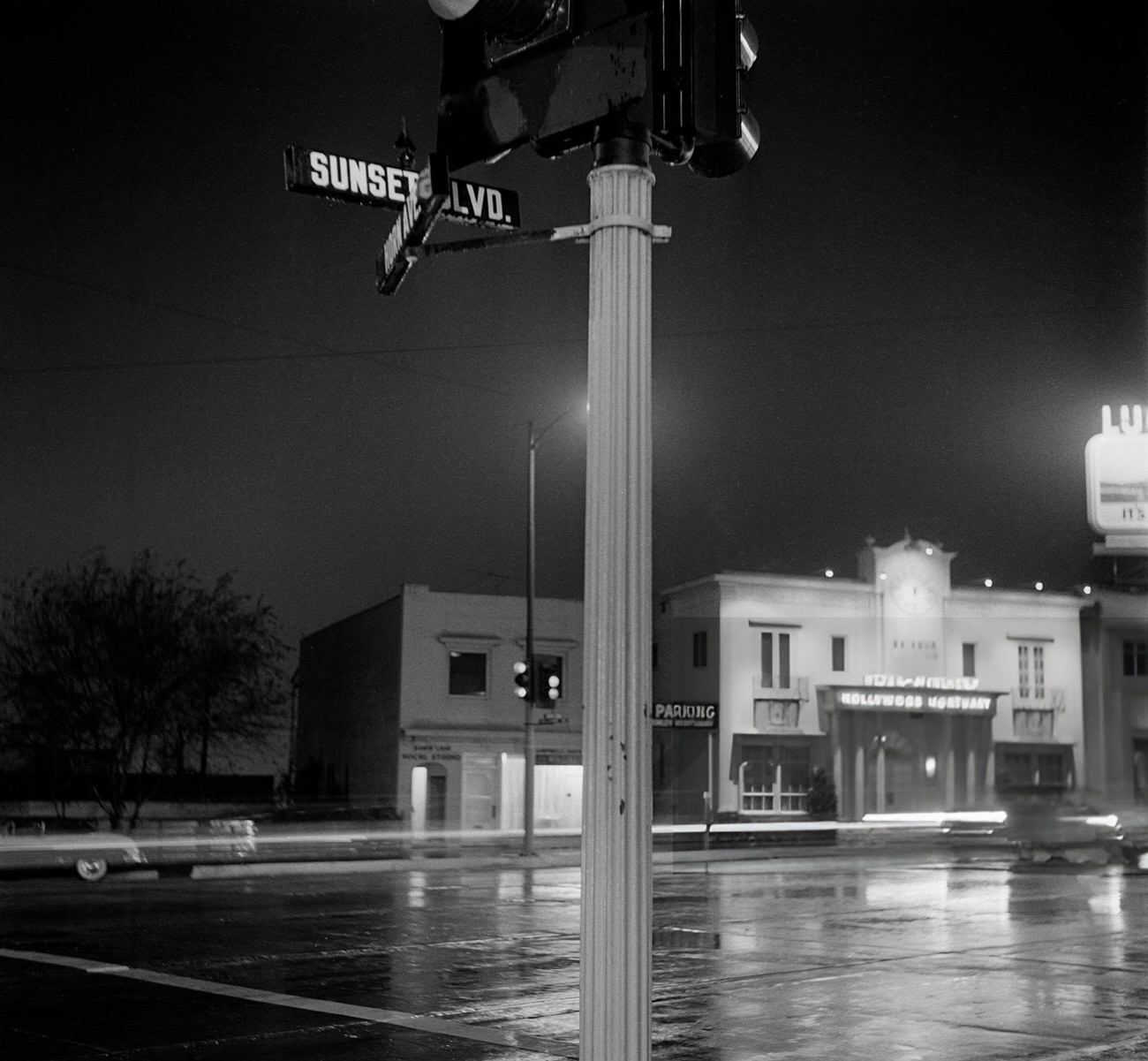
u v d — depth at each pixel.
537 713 44.59
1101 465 35.25
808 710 45.38
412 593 43.94
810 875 30.25
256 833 37.47
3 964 13.72
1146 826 34.25
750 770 44.72
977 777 46.81
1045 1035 10.20
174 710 40.25
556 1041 9.78
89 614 39.34
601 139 4.55
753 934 17.20
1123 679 48.75
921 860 36.44
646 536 4.38
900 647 46.53
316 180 4.73
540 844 42.59
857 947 15.79
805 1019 10.91
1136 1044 9.85
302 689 56.97
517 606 44.97
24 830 29.09
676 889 25.45
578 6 4.54
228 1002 11.45
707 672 45.31
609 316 4.46
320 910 19.86
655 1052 9.54
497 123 4.72
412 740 43.31
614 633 4.30
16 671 39.06
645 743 4.29
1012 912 20.34
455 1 4.51
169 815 43.62
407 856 36.25
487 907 20.39
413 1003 11.47
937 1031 10.38
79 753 40.09
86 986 12.27
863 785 45.03
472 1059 9.11
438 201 4.51
